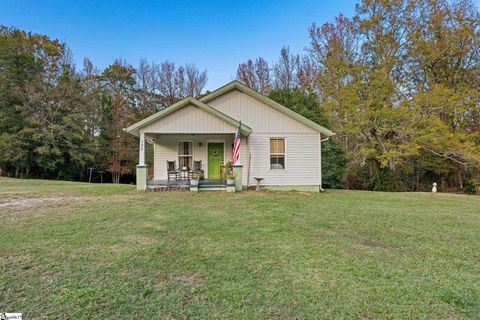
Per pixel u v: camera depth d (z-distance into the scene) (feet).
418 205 28.73
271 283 10.11
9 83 65.05
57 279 10.18
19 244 14.02
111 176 88.33
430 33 60.18
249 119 41.16
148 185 36.73
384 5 58.65
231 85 40.73
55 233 16.07
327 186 59.06
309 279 10.47
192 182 36.29
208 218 20.54
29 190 37.65
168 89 98.02
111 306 8.45
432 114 56.29
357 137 59.21
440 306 8.73
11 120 64.39
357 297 9.19
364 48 61.52
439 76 63.52
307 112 55.98
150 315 8.00
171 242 14.70
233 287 9.77
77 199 29.19
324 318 7.98
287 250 13.66
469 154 52.75
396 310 8.45
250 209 24.31
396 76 61.62
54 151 66.74
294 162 41.04
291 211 23.67
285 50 91.61
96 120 81.82
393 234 17.02
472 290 9.80
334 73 63.62
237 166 36.99
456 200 34.14
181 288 9.64
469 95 56.54
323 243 14.87
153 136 41.93
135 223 18.72
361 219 20.95
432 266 11.99
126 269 11.16
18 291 9.27
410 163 65.46
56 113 67.67
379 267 11.73
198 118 36.27
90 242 14.47
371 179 61.16
